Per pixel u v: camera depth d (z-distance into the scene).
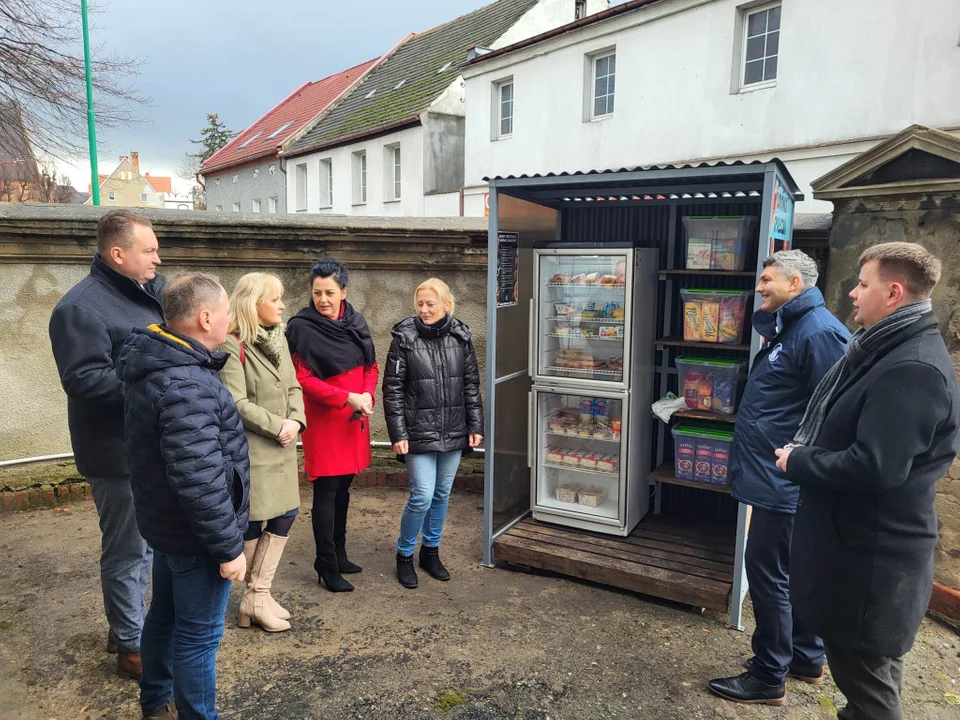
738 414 2.87
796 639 2.95
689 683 2.92
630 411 3.94
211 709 2.32
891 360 1.97
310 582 3.79
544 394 4.30
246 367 3.05
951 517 3.41
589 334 4.07
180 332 2.18
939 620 3.46
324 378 3.50
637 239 4.43
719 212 4.16
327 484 3.61
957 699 2.86
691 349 4.27
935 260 1.98
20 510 4.71
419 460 3.65
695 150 12.16
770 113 11.10
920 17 9.42
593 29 13.49
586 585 3.82
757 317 2.83
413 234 5.10
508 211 3.98
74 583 3.67
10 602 3.46
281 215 5.02
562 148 14.41
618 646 3.19
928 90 9.45
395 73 22.30
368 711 2.69
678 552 3.85
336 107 23.47
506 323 4.07
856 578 2.04
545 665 3.03
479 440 3.80
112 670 2.90
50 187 16.08
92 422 2.61
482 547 4.34
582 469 4.23
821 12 10.36
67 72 10.66
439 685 2.87
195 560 2.20
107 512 2.69
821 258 4.04
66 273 4.71
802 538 2.18
